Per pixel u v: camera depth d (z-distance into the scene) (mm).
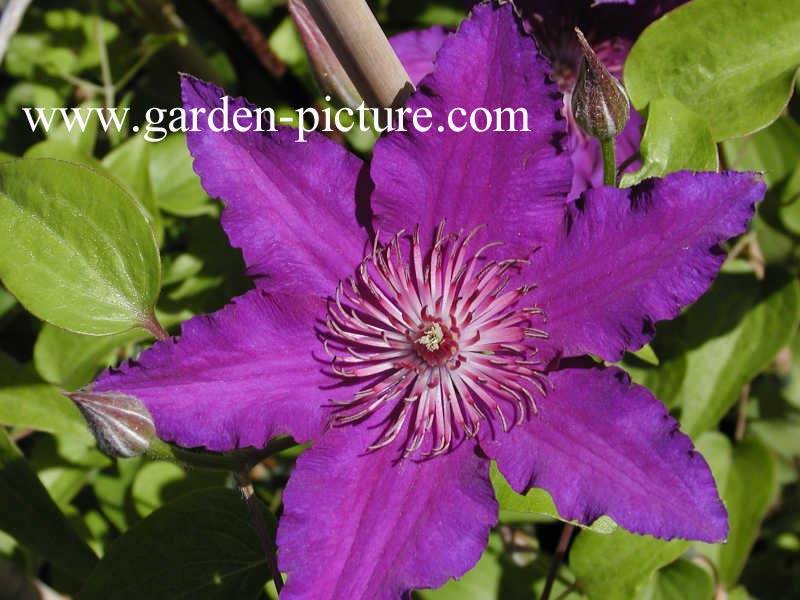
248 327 213
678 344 310
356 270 226
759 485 321
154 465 321
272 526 260
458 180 220
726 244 330
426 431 227
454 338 228
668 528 193
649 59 262
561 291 217
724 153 322
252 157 211
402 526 210
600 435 205
